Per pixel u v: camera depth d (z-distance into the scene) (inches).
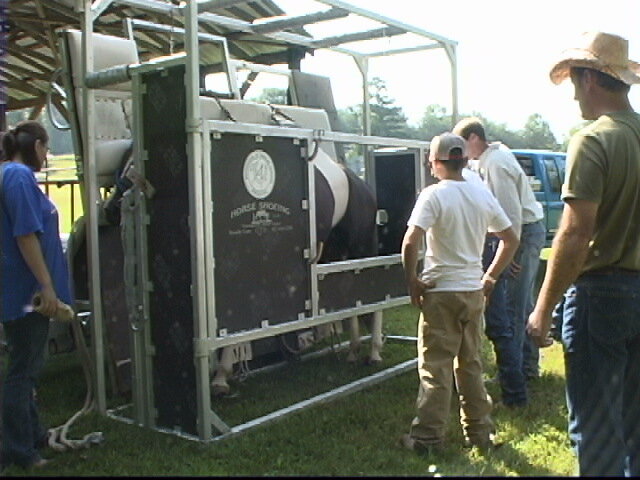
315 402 181.0
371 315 233.1
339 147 252.1
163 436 157.0
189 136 148.7
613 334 109.1
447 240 142.3
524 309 186.9
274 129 166.6
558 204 442.9
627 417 113.7
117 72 163.3
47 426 167.6
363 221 209.8
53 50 312.7
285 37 246.4
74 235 195.6
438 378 145.5
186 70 148.4
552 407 180.2
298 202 175.3
